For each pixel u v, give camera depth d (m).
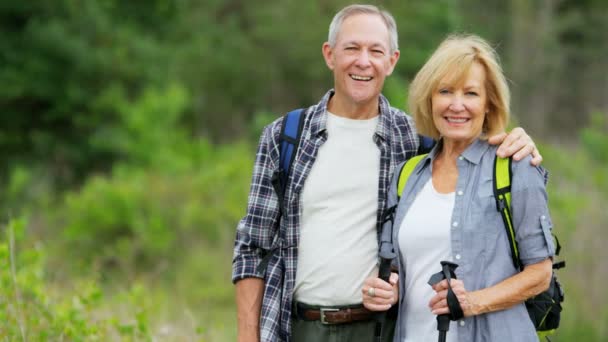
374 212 4.29
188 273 12.07
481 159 3.95
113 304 6.83
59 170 21.77
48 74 21.77
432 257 3.93
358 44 4.24
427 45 29.56
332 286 4.25
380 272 4.09
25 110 22.17
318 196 4.30
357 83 4.26
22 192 16.03
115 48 22.59
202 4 29.67
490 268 3.80
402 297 4.05
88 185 14.88
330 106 4.45
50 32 21.52
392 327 4.29
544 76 34.09
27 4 21.78
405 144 4.35
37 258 6.45
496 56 4.06
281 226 4.39
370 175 4.30
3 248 5.75
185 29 28.50
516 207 3.78
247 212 4.44
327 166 4.32
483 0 35.56
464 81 3.93
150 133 19.92
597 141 15.91
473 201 3.86
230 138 28.42
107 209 13.30
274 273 4.37
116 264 12.95
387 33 4.31
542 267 3.75
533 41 34.03
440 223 3.90
